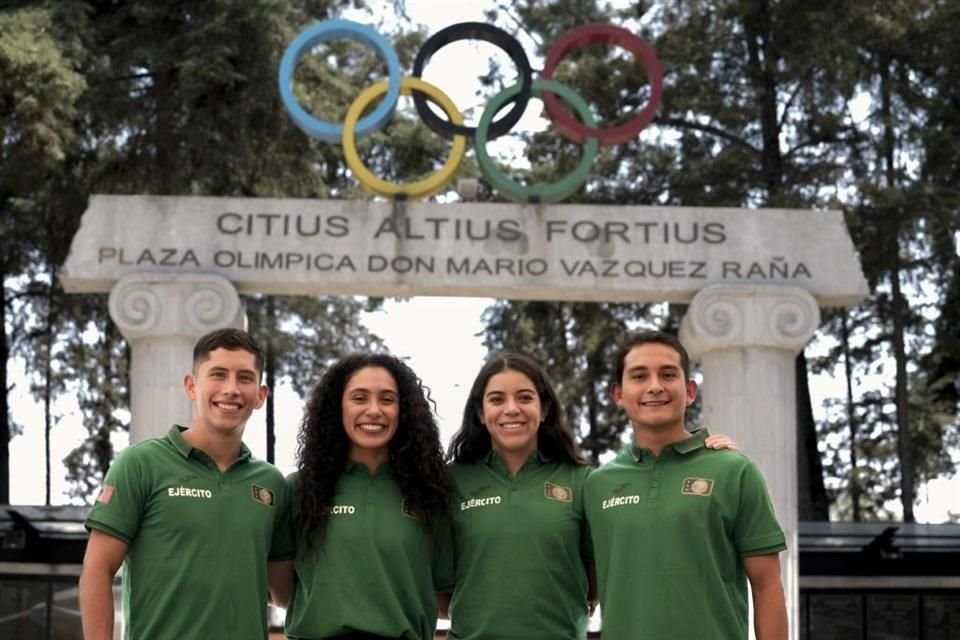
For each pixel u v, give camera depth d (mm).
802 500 25859
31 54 20000
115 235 16156
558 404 6977
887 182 25109
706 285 16344
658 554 6324
